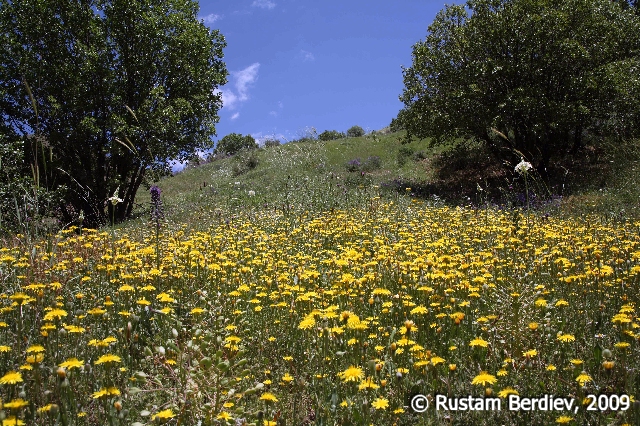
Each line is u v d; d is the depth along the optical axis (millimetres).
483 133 17250
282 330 3902
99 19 17000
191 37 18469
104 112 17156
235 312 3740
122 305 3986
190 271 4941
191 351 3020
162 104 17422
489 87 16578
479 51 16828
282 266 5301
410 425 2721
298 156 25500
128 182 19469
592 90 15680
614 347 3203
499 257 5578
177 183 27406
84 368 2814
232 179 23094
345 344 3348
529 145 16812
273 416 2760
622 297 4078
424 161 23281
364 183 17453
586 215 10055
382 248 5312
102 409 2729
